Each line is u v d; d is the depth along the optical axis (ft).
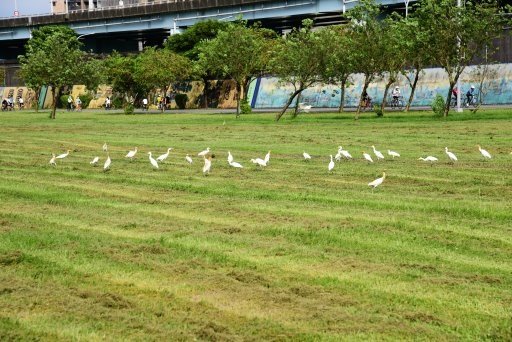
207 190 60.08
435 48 154.71
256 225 45.52
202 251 39.01
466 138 103.86
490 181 62.39
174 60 260.21
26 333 27.02
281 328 27.25
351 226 44.39
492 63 201.67
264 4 338.34
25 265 36.55
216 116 205.36
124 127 154.40
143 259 37.42
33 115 247.70
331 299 30.78
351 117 173.47
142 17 393.09
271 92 273.13
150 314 29.09
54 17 428.15
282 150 93.61
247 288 32.40
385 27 166.81
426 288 32.09
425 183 62.18
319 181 64.59
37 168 78.07
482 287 32.19
